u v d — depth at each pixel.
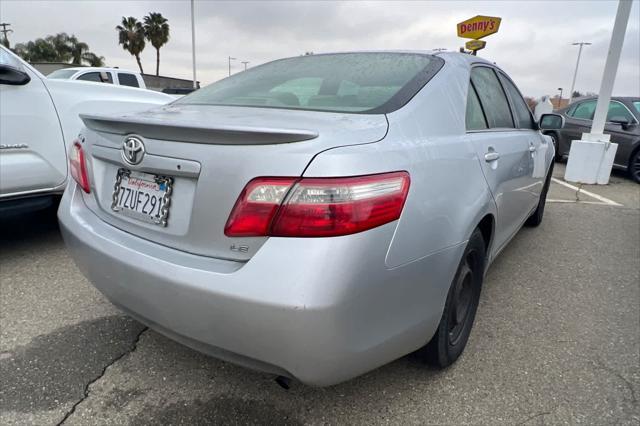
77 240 1.86
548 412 1.89
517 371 2.16
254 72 2.60
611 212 5.40
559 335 2.51
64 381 1.98
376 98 1.92
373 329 1.48
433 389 2.01
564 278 3.32
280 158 1.39
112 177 1.86
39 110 3.19
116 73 10.58
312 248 1.34
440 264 1.70
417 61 2.29
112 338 2.31
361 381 2.04
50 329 2.37
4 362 2.09
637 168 7.78
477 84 2.55
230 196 1.43
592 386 2.06
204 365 2.12
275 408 1.87
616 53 7.21
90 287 2.85
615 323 2.66
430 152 1.75
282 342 1.37
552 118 3.84
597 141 7.52
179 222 1.58
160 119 1.73
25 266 3.14
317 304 1.31
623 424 1.83
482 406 1.91
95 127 1.91
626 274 3.44
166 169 1.57
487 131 2.47
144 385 1.98
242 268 1.39
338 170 1.37
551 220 4.97
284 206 1.36
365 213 1.38
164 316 1.57
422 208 1.59
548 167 4.20
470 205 1.92
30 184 3.17
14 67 3.05
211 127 1.43
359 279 1.37
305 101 2.04
